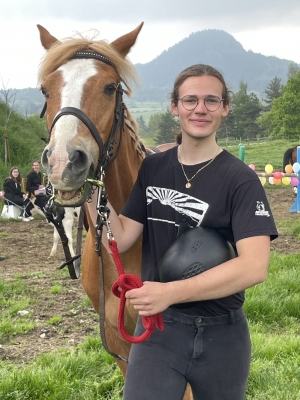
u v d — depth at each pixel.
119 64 2.22
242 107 64.81
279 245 7.64
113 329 2.56
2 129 16.88
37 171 11.53
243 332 1.91
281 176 10.15
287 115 54.03
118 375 3.47
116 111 2.19
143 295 1.62
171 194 1.95
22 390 3.24
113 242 1.85
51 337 4.36
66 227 7.75
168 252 1.84
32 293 5.73
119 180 2.45
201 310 1.86
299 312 4.70
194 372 1.85
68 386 3.30
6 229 10.28
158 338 1.87
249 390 3.19
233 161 1.89
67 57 2.16
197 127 1.88
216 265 1.76
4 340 4.30
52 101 2.03
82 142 1.87
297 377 3.33
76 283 6.16
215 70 1.91
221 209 1.84
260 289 4.93
